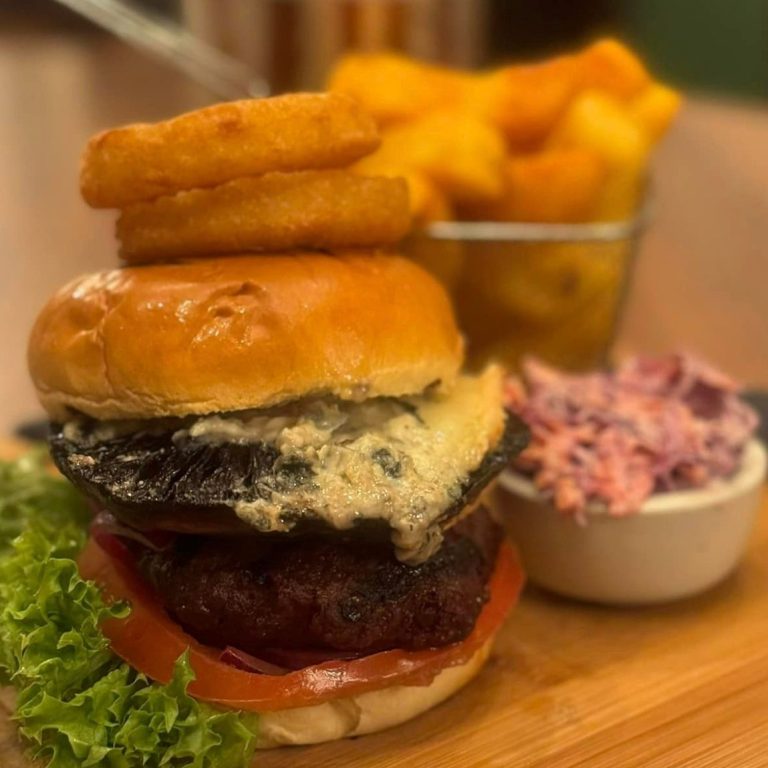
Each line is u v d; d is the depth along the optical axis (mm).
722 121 715
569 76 335
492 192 321
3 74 690
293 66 462
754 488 252
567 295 345
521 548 259
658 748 198
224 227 198
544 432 255
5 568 208
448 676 210
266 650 196
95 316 197
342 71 333
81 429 203
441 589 194
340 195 201
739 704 211
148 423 198
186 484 180
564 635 243
